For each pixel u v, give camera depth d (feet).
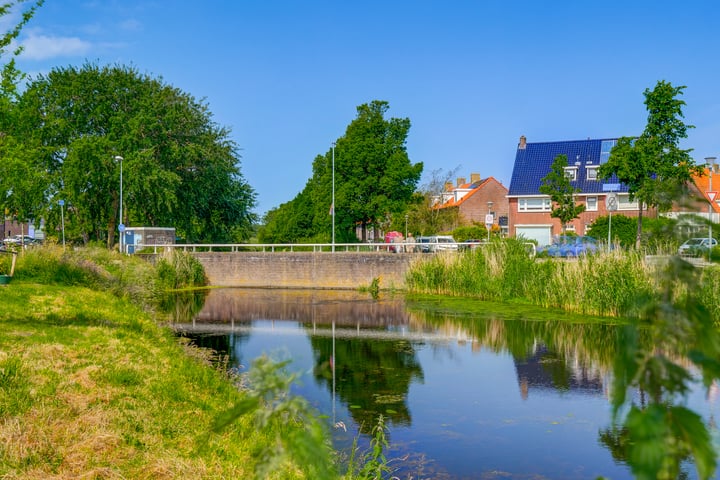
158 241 130.00
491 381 40.04
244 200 168.25
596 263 69.67
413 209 172.24
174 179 132.87
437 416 32.40
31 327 34.14
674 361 3.34
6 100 50.19
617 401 3.34
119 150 131.75
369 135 146.61
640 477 3.12
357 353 49.93
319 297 98.22
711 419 3.53
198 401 25.43
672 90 86.53
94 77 138.41
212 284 122.83
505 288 81.61
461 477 24.12
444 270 95.09
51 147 128.36
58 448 18.38
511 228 169.48
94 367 26.94
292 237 203.82
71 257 66.23
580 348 50.55
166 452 19.17
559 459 26.23
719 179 185.98
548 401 35.27
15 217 131.44
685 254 3.65
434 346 52.85
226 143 163.32
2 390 21.95
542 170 172.35
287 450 4.81
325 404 34.68
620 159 88.12
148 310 65.62
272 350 4.95
